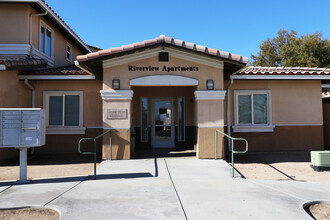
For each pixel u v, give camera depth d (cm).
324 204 503
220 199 506
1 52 1030
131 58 865
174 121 1200
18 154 993
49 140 1016
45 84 1020
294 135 1057
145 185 600
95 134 1018
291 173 752
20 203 486
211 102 878
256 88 1052
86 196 525
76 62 822
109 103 867
